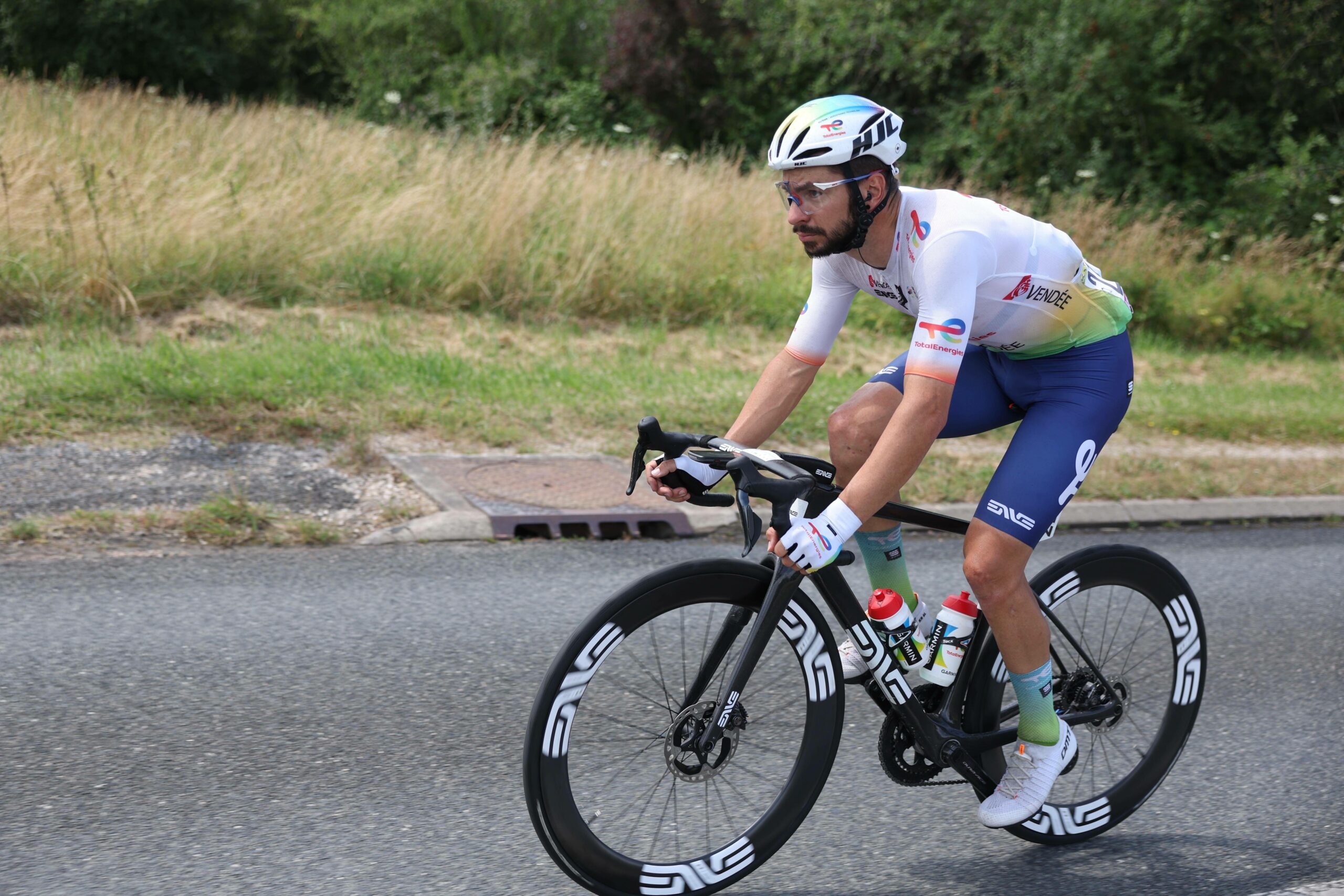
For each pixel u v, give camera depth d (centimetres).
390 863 328
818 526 287
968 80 2492
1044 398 347
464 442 771
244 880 315
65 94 1391
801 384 349
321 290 1063
